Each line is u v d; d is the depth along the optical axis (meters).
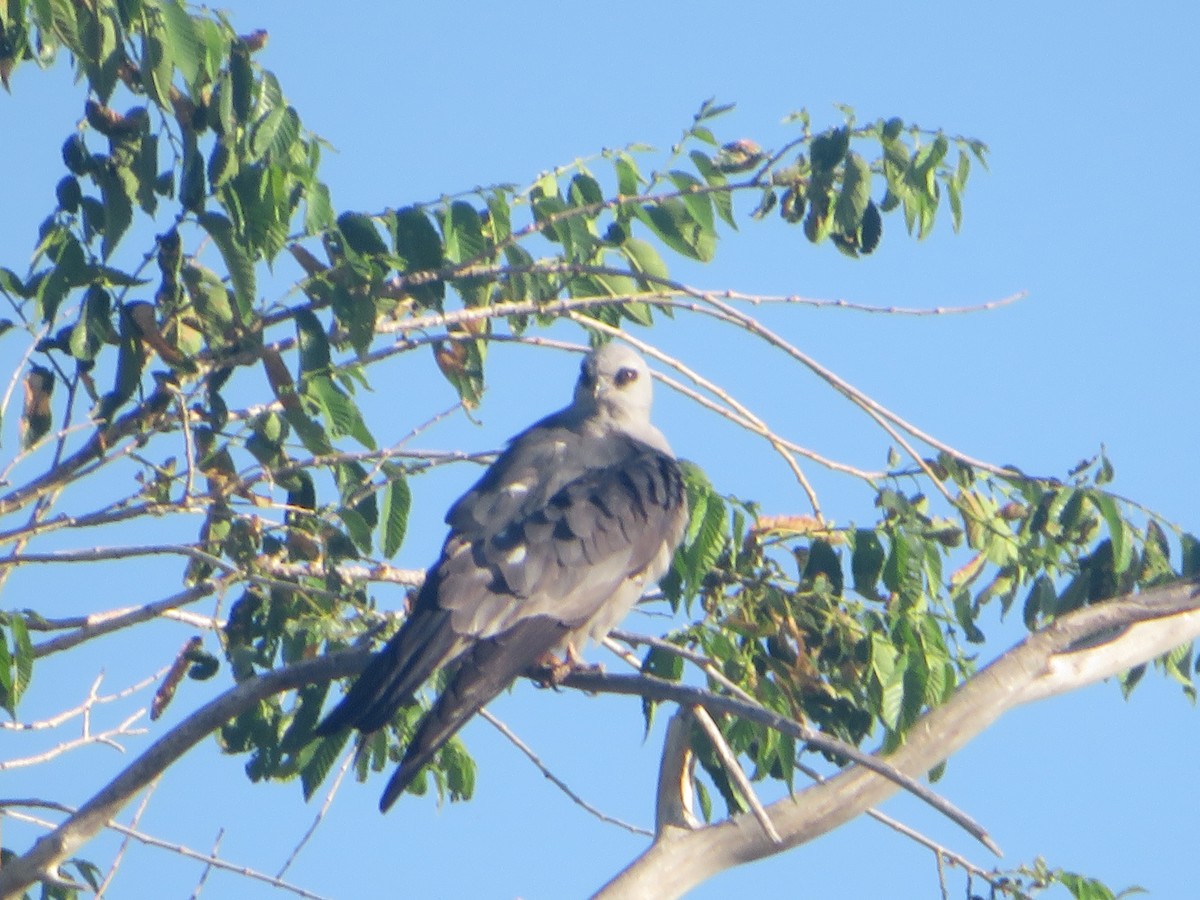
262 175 9.49
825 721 10.56
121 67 9.80
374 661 9.75
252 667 9.98
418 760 9.18
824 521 10.81
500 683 9.95
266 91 9.62
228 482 10.55
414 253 10.30
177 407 10.50
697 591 10.36
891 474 11.06
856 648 10.44
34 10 9.57
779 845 10.95
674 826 11.08
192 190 9.34
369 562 10.59
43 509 10.70
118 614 10.49
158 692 10.43
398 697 9.48
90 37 9.47
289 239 10.29
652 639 10.12
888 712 10.17
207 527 10.65
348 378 10.91
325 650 11.07
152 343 9.87
